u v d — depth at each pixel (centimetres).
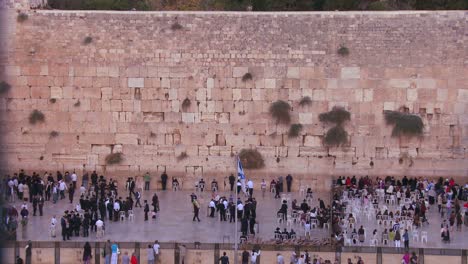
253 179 6359
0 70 6397
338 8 7269
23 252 4728
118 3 7200
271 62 6362
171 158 6394
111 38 6388
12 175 6369
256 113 6375
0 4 6328
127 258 4609
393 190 5831
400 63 6334
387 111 6341
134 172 6400
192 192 6291
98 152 6406
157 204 5606
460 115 6319
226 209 5522
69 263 4750
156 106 6400
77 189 6362
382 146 6338
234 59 6369
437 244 5006
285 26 6359
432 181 6306
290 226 5309
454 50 6316
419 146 6334
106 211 5569
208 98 6388
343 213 5369
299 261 4534
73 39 6391
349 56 6338
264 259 4738
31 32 6391
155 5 7375
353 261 4678
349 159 6350
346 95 6350
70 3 7069
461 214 5572
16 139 6394
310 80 6356
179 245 4716
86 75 6394
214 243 4766
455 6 7269
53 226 5078
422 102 6338
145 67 6388
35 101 6406
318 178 6356
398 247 4728
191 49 6372
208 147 6388
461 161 6312
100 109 6406
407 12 6341
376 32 6338
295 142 6356
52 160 6406
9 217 5022
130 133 6406
